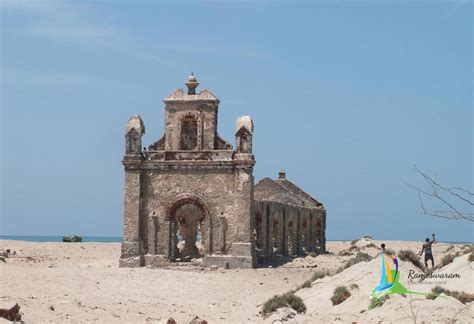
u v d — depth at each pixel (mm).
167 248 58938
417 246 97312
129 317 31891
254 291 45156
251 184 58312
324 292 37344
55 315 30094
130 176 59906
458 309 28156
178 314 34094
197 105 60438
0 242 80875
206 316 33969
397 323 26984
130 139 60188
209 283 47031
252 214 58875
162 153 60000
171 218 59250
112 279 44438
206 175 59062
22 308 30516
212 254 58125
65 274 44250
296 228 79500
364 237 108250
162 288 43062
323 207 90688
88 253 75562
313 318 30156
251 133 58531
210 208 58594
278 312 32031
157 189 59719
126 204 59719
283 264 63531
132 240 59281
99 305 34625
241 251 57594
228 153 58844
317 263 65812
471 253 38500
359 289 35406
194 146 61000
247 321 32375
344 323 28391
